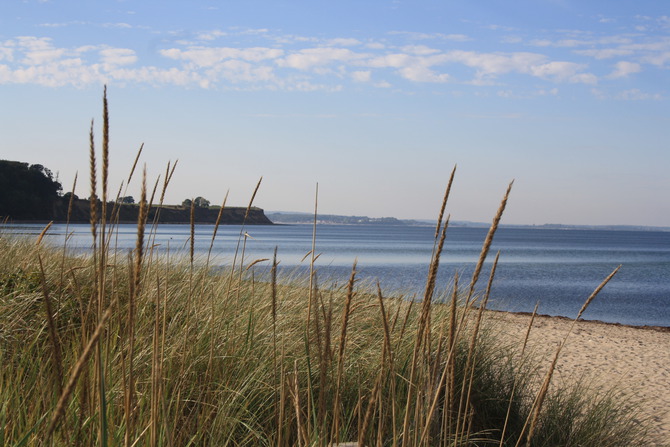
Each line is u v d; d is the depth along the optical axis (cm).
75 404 238
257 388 366
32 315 414
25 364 319
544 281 4106
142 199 161
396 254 6731
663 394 817
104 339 305
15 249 688
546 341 1210
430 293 176
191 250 293
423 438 200
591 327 1620
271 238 11831
